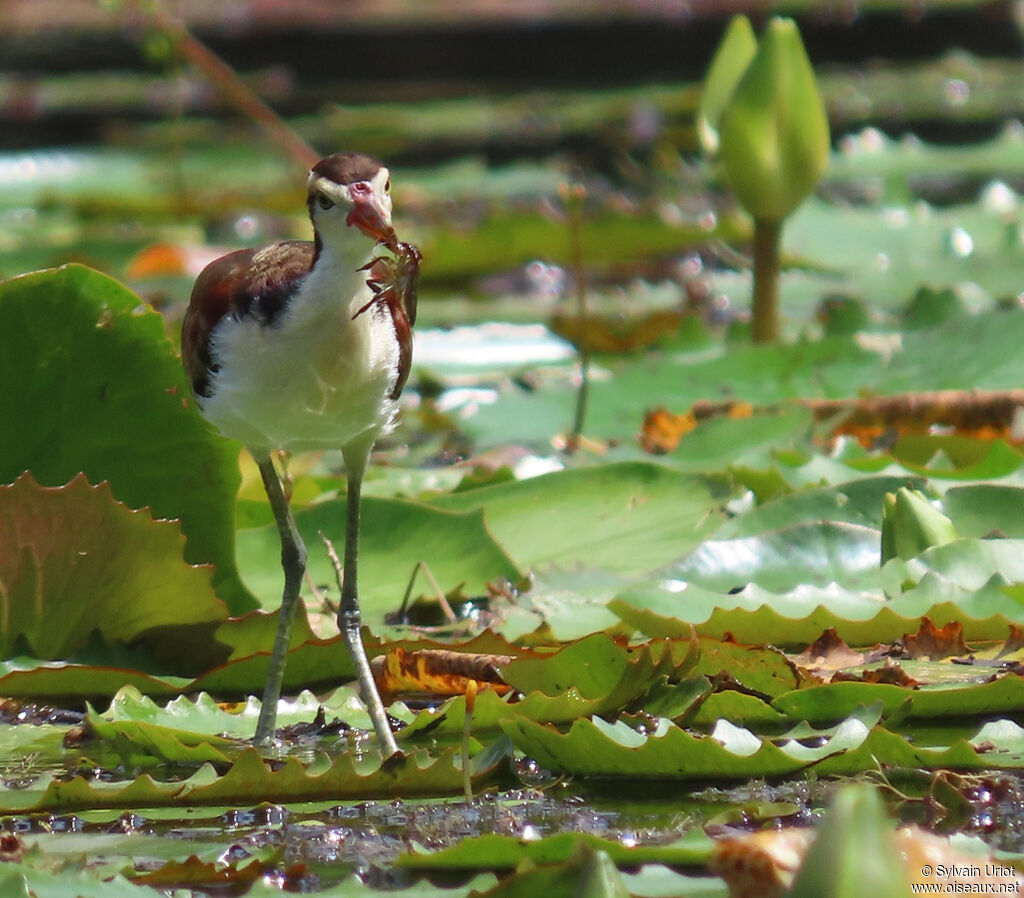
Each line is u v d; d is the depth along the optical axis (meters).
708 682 6.18
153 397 7.44
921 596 7.03
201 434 7.50
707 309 14.19
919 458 9.66
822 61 22.58
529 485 8.73
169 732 6.00
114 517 7.00
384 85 22.20
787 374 10.87
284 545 6.67
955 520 7.90
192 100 22.09
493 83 22.28
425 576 8.01
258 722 6.44
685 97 21.06
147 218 18.12
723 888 4.48
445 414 11.19
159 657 7.46
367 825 5.35
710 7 21.81
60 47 22.97
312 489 9.37
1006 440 9.48
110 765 6.15
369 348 6.13
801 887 2.88
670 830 5.12
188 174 20.25
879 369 10.69
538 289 15.97
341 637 6.93
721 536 7.99
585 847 4.09
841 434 9.93
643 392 11.03
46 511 6.91
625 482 8.66
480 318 14.31
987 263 14.55
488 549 8.01
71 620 7.23
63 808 5.48
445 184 19.16
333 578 8.16
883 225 15.71
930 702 6.18
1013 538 7.60
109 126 22.22
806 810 5.27
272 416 6.19
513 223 14.97
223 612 7.30
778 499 8.11
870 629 6.96
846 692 6.15
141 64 22.89
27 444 7.45
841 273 14.69
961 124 20.94
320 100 21.97
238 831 5.32
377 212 5.80
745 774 5.58
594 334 12.95
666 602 7.03
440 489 9.39
